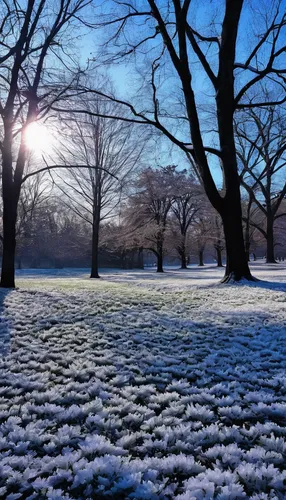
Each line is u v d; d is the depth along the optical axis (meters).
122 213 28.11
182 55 9.85
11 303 6.23
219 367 3.00
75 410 2.04
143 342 3.77
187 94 9.87
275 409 2.12
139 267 42.41
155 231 28.42
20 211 31.77
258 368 2.95
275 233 41.97
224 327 4.55
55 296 7.39
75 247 41.22
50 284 12.09
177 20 9.83
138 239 28.61
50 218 41.97
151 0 9.54
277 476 1.43
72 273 29.09
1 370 2.80
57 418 1.98
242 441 1.76
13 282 10.11
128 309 5.96
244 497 1.33
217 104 10.28
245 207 36.53
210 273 24.06
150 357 3.20
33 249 44.62
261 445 1.73
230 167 10.09
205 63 10.48
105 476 1.46
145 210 29.59
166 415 2.05
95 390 2.40
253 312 5.55
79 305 6.23
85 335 4.04
